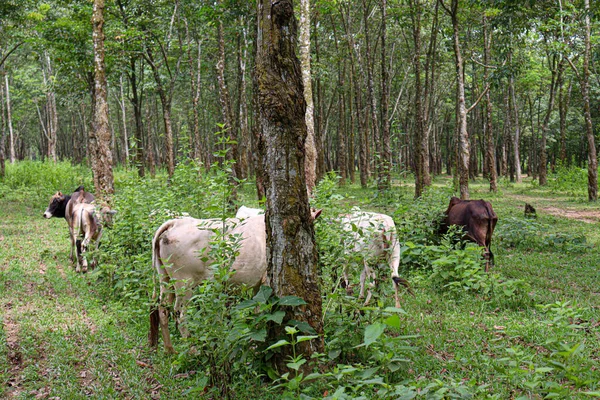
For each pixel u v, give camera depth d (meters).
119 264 9.19
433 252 10.44
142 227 9.51
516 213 18.83
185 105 43.25
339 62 31.44
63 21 21.25
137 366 5.95
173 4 23.92
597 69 27.42
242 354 5.18
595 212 19.66
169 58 28.69
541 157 33.88
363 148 30.36
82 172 31.16
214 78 36.72
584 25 22.55
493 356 6.11
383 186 13.17
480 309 8.10
